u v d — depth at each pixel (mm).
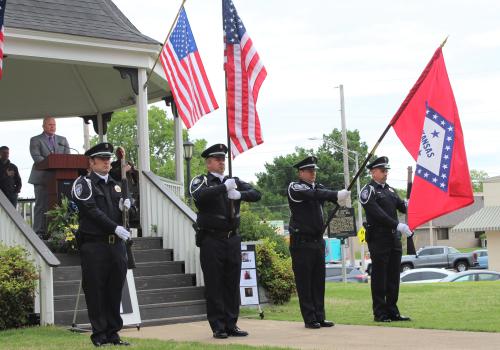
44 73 18750
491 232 44219
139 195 14867
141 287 12938
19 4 14484
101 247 8945
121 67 15078
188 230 13703
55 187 14312
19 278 11070
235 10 10664
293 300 14758
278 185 67438
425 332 9438
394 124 9984
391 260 10773
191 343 8922
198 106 13547
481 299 13164
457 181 9703
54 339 9711
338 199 10070
